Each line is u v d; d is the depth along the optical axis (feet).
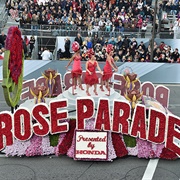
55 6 86.74
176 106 54.19
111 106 40.83
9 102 37.35
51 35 77.51
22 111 36.96
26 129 37.37
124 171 36.14
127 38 72.38
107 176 35.19
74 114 40.14
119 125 37.63
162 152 38.22
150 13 87.76
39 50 78.38
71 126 38.29
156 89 47.70
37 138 38.24
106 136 37.50
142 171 36.19
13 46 37.76
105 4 88.33
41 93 41.06
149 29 82.64
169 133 37.32
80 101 36.78
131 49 69.62
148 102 44.57
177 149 37.76
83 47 69.97
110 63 41.75
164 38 78.13
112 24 80.79
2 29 80.43
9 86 36.86
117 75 48.49
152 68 65.05
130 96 39.32
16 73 39.81
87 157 37.52
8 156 38.24
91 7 88.12
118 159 38.29
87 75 40.93
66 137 38.32
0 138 37.68
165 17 87.92
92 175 35.32
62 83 49.65
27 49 70.64
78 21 81.05
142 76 65.21
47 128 37.58
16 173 35.40
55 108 37.27
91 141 37.52
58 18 82.53
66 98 41.55
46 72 46.91
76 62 41.75
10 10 87.86
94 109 37.47
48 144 38.37
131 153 38.40
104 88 43.80
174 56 69.62
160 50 71.46
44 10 83.46
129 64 64.39
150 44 71.77
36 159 38.06
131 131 37.78
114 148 37.99
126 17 83.35
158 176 35.40
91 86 43.16
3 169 36.01
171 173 35.96
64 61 64.08
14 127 37.32
